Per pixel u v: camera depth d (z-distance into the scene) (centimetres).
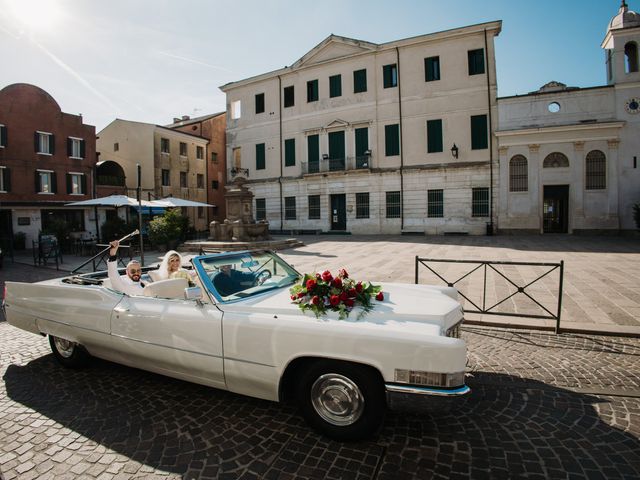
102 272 525
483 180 2472
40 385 412
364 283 350
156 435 311
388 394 271
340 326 289
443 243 1962
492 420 322
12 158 2380
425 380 264
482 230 2480
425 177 2628
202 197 3669
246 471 263
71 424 332
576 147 2273
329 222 2980
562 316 617
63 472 268
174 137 3375
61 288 442
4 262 1623
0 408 363
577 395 363
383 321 300
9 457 286
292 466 267
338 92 2952
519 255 1388
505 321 591
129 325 375
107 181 2916
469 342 518
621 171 2208
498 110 2425
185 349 340
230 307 335
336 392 293
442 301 349
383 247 1827
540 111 2339
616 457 271
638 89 2172
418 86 2656
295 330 295
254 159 3341
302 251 1709
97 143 3531
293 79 3142
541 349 488
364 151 2839
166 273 467
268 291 382
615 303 694
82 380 423
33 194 2477
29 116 2462
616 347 490
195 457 281
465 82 2527
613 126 2188
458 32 2503
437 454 277
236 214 1961
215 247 1766
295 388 312
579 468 260
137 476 262
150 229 1867
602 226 2242
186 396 379
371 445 289
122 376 432
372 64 2795
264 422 327
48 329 449
